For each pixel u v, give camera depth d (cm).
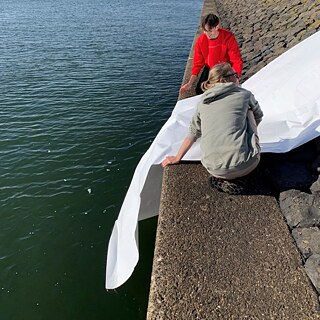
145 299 466
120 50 2297
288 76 420
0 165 887
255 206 293
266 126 367
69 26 3272
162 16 4322
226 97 289
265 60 720
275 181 320
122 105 1315
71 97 1395
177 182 331
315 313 205
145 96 1420
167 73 1784
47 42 2486
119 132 1079
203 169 347
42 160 908
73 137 1041
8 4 5262
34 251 606
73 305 493
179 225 280
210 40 451
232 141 279
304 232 263
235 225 275
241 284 226
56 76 1691
